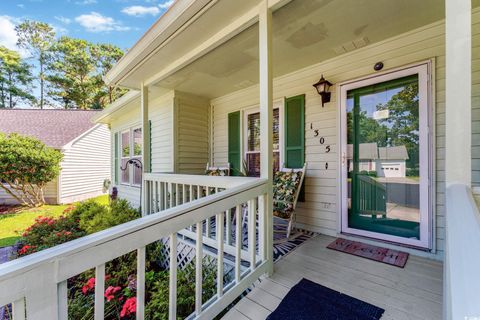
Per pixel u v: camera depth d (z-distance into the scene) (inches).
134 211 181.5
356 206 111.3
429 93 91.8
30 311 30.4
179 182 120.6
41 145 314.3
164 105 186.9
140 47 108.6
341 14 83.8
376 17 86.0
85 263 35.7
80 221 174.2
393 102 101.3
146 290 87.4
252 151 165.5
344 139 114.7
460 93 48.3
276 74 139.8
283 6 78.1
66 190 362.9
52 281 32.4
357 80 110.5
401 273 78.0
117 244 39.6
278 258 90.4
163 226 46.8
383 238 102.8
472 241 27.1
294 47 107.7
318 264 84.9
